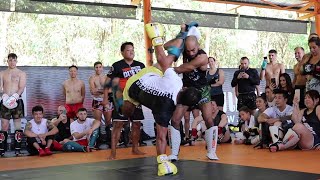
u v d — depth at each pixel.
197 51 4.53
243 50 12.23
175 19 9.44
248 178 3.36
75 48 9.92
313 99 5.95
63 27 9.79
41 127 6.26
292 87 6.70
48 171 3.96
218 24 10.00
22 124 7.32
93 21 10.12
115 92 5.23
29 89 7.52
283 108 6.33
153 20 9.18
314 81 6.09
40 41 9.59
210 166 4.14
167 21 9.35
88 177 3.52
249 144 6.92
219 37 11.86
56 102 7.75
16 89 6.97
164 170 3.54
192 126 7.23
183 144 6.95
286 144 5.79
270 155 5.30
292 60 13.06
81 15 8.52
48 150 5.98
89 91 8.02
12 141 6.88
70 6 8.40
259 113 6.94
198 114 7.41
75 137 6.57
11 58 6.99
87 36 10.05
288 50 12.92
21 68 7.48
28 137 6.09
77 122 6.73
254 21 10.48
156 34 3.74
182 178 3.38
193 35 4.49
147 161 4.71
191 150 6.14
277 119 6.16
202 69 4.73
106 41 10.25
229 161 4.65
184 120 7.35
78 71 7.96
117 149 6.61
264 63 8.23
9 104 6.73
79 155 5.91
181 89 3.66
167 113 3.62
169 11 9.36
